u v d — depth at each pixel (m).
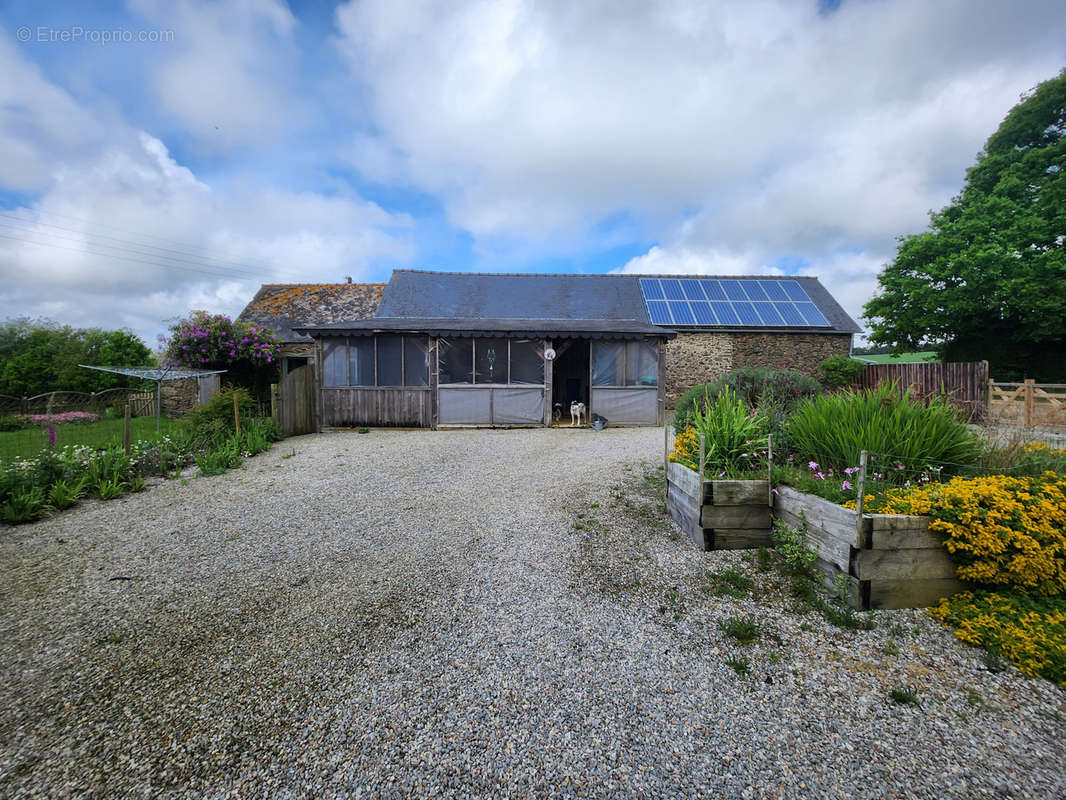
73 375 22.33
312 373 11.16
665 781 1.76
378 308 16.70
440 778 1.78
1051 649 2.34
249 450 7.89
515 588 3.30
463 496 5.51
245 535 4.30
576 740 1.97
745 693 2.25
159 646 2.60
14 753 1.87
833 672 2.39
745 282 20.22
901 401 3.99
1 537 4.23
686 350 17.48
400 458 7.66
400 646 2.62
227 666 2.43
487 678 2.36
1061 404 9.37
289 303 18.75
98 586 3.30
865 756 1.88
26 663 2.44
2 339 26.39
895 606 2.88
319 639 2.68
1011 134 17.61
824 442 4.04
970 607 2.73
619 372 12.01
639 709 2.15
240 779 1.76
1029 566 2.70
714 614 2.95
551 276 19.92
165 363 12.28
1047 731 1.98
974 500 2.85
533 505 5.13
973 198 17.91
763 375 7.54
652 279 20.14
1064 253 15.32
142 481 5.86
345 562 3.73
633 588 3.30
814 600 3.02
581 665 2.47
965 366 11.37
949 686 2.26
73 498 5.13
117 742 1.93
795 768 1.82
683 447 4.83
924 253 17.88
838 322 17.98
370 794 1.71
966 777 1.77
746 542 3.86
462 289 18.44
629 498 5.26
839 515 3.00
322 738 1.96
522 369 11.61
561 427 11.60
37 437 7.96
